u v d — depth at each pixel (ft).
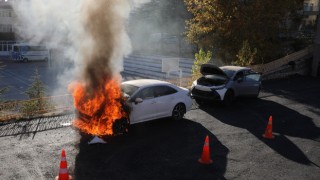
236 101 49.83
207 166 25.86
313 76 80.33
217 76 47.29
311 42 96.78
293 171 25.80
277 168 26.20
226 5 73.92
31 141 30.09
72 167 24.61
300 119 41.14
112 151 28.04
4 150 27.76
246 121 39.17
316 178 24.73
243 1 76.23
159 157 27.17
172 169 25.03
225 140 32.17
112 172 24.06
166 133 33.35
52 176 23.20
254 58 74.49
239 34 74.13
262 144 31.55
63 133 32.50
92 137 31.22
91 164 25.29
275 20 77.00
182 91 38.32
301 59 82.64
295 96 55.21
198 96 46.42
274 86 64.44
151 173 24.18
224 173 24.79
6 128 33.71
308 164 27.27
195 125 36.63
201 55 60.39
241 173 24.95
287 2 75.46
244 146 30.76
